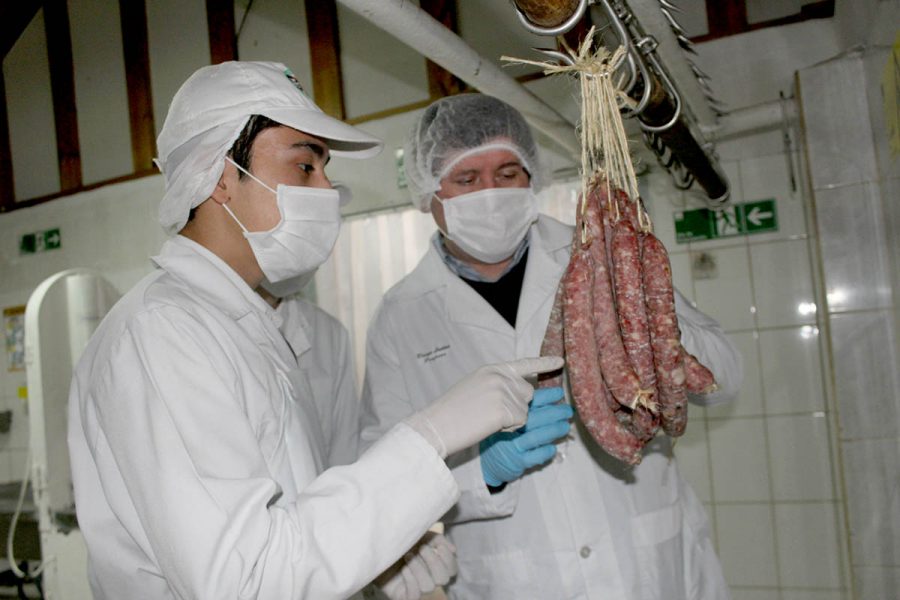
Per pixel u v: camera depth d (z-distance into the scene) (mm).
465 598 1601
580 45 1036
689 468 2686
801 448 2555
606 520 1498
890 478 2131
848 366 2182
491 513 1457
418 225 3072
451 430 1039
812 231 2430
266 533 899
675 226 2721
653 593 1479
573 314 1133
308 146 1218
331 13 3361
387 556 948
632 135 2324
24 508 3410
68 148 4066
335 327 2082
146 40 3838
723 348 1562
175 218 1173
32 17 4215
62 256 4062
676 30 1352
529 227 1710
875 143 2062
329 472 1001
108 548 1054
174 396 951
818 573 2521
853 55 2164
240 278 1205
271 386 1151
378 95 3307
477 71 1619
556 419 1315
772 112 2391
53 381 3008
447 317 1728
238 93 1149
